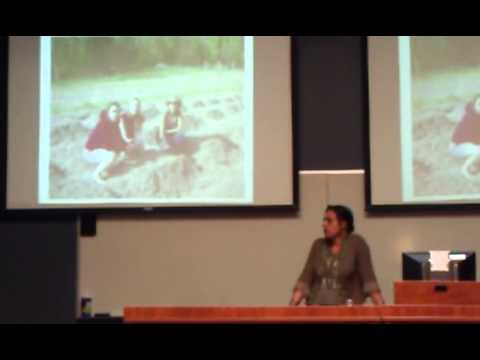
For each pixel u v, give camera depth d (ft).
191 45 21.89
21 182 21.80
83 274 21.67
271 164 21.54
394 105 21.50
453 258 16.52
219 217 21.67
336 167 21.75
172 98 21.79
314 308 11.85
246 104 21.68
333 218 17.15
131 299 21.62
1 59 21.97
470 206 21.09
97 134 21.79
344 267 16.97
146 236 21.71
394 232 21.36
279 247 21.56
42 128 21.86
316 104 21.94
